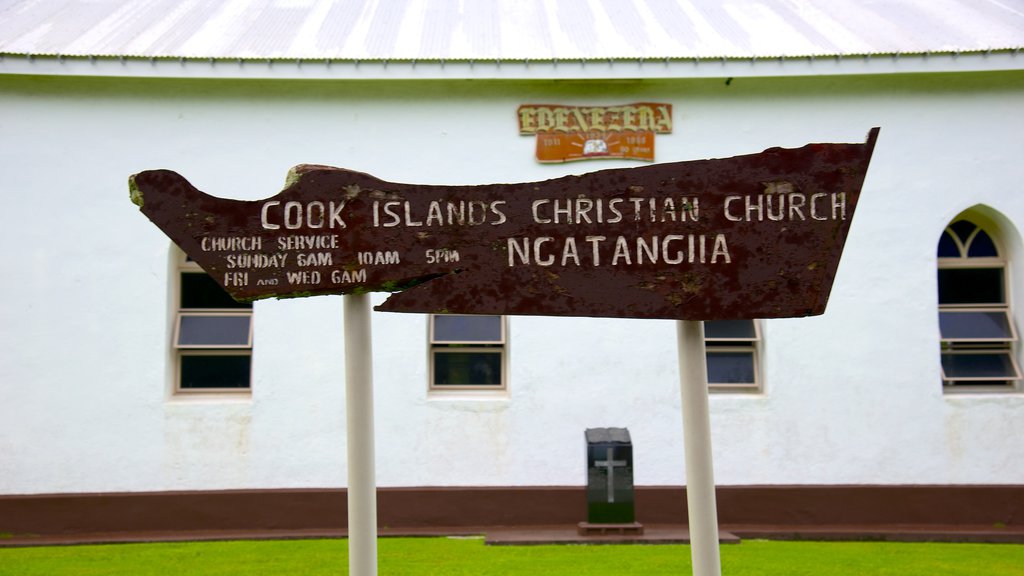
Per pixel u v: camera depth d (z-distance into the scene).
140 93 9.90
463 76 9.68
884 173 10.08
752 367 10.20
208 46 9.99
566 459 9.75
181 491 9.59
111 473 9.59
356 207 4.50
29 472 9.52
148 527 9.51
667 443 9.79
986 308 10.38
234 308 10.20
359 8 11.76
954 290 10.42
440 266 4.45
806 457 9.80
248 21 11.02
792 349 9.91
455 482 9.72
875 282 9.98
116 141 9.84
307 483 9.67
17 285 9.68
